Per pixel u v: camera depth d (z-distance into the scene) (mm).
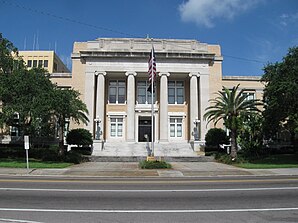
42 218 7699
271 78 30969
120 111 46938
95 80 46000
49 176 19812
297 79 28609
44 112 27891
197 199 10453
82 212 8398
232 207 9148
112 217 7879
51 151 33750
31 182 15195
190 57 45812
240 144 35406
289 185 14336
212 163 31609
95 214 8188
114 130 46625
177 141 46375
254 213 8383
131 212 8445
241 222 7449
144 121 47531
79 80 45844
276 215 8156
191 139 44469
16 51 31953
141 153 40625
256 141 34844
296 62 29469
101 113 44469
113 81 47812
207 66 46344
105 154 40156
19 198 10445
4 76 29562
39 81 29875
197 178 18828
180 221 7527
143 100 47500
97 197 10742
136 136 46062
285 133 40938
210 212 8484
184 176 20312
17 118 30516
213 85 46531
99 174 20906
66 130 41375
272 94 29797
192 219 7727
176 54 45594
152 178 18875
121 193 11664
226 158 32125
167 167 24984
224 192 12000
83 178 18438
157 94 47344
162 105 44969
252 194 11531
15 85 28297
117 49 45719
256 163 29750
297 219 7738
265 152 38125
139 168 25047
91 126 43781
